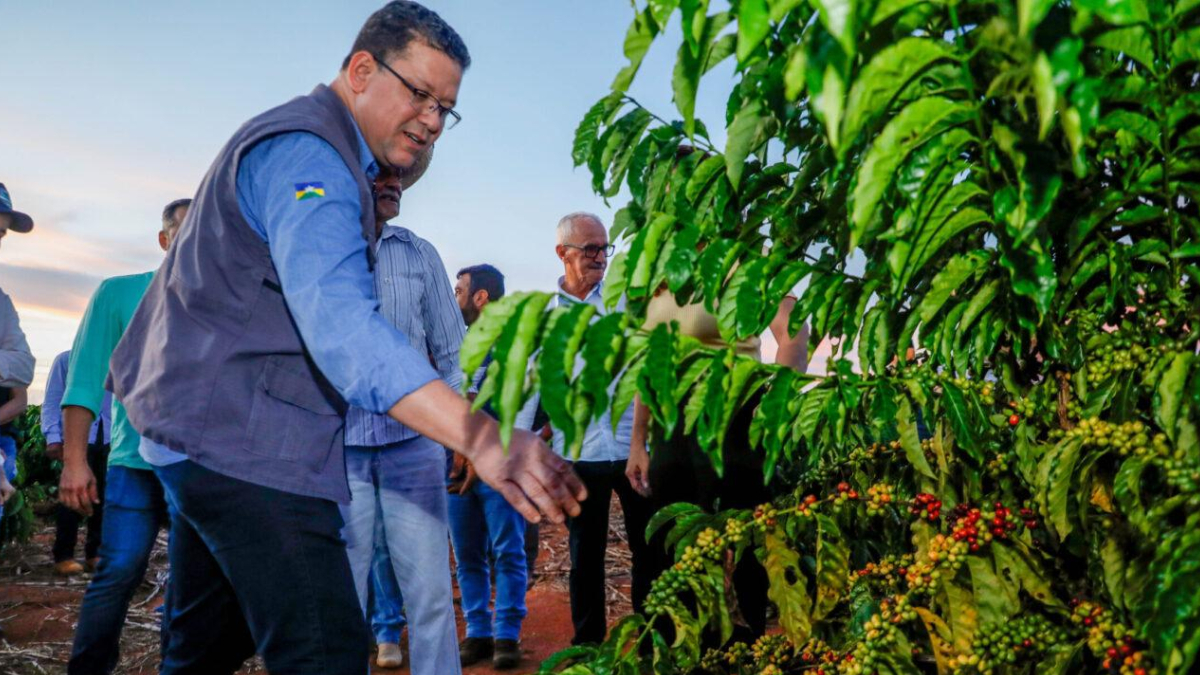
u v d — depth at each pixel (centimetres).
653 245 111
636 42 108
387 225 283
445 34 203
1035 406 122
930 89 93
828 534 142
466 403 149
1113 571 107
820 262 137
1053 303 120
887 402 116
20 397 350
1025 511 126
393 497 268
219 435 171
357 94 204
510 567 385
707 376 110
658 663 134
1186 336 108
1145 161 104
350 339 153
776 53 114
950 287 118
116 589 302
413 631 270
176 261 185
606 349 98
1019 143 89
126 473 305
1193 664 100
